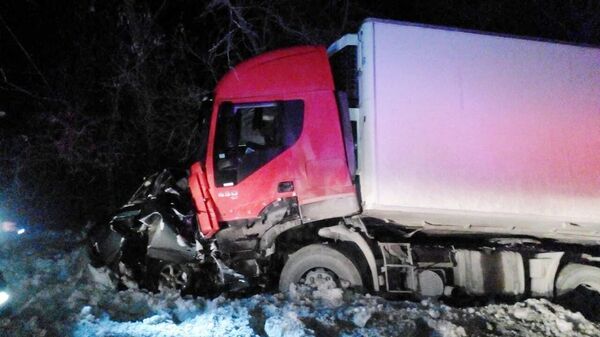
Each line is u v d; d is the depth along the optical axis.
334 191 7.14
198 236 7.57
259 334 6.12
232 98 7.39
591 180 7.68
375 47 7.32
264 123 7.36
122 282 8.19
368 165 7.14
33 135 16.70
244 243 7.43
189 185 7.63
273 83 7.41
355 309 6.42
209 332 6.00
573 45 8.03
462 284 8.03
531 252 8.34
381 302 6.93
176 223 7.82
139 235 8.27
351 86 7.68
